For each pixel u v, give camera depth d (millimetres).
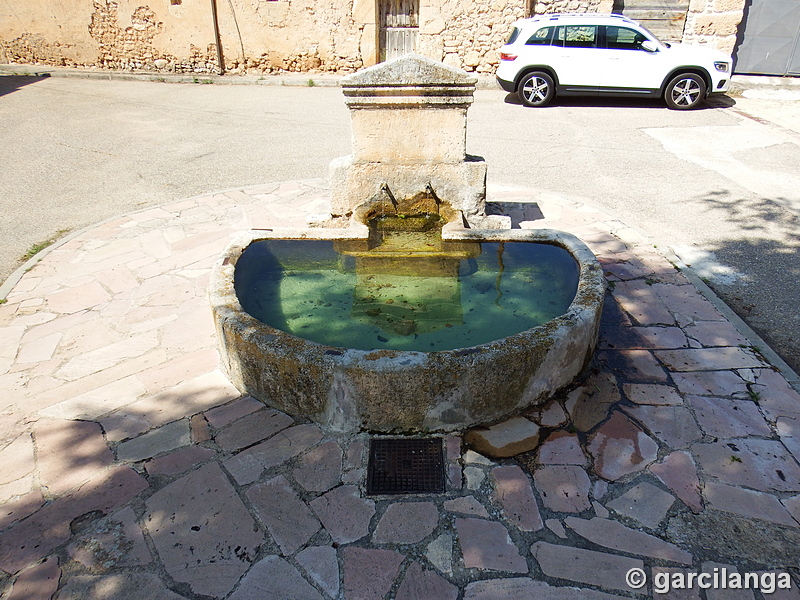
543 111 9984
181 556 2355
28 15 13625
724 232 5359
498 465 2762
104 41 13391
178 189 6695
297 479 2705
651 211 5844
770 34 11094
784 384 3297
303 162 7559
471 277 4055
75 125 9461
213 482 2695
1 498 2635
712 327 3850
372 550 2371
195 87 12516
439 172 4863
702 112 9648
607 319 3959
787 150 7605
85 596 2211
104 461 2828
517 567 2293
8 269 4926
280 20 12305
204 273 4672
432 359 2816
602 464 2762
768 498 2568
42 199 6473
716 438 2906
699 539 2393
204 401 3221
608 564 2299
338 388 2859
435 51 11945
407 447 2875
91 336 3867
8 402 3254
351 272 4141
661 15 11570
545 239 4230
